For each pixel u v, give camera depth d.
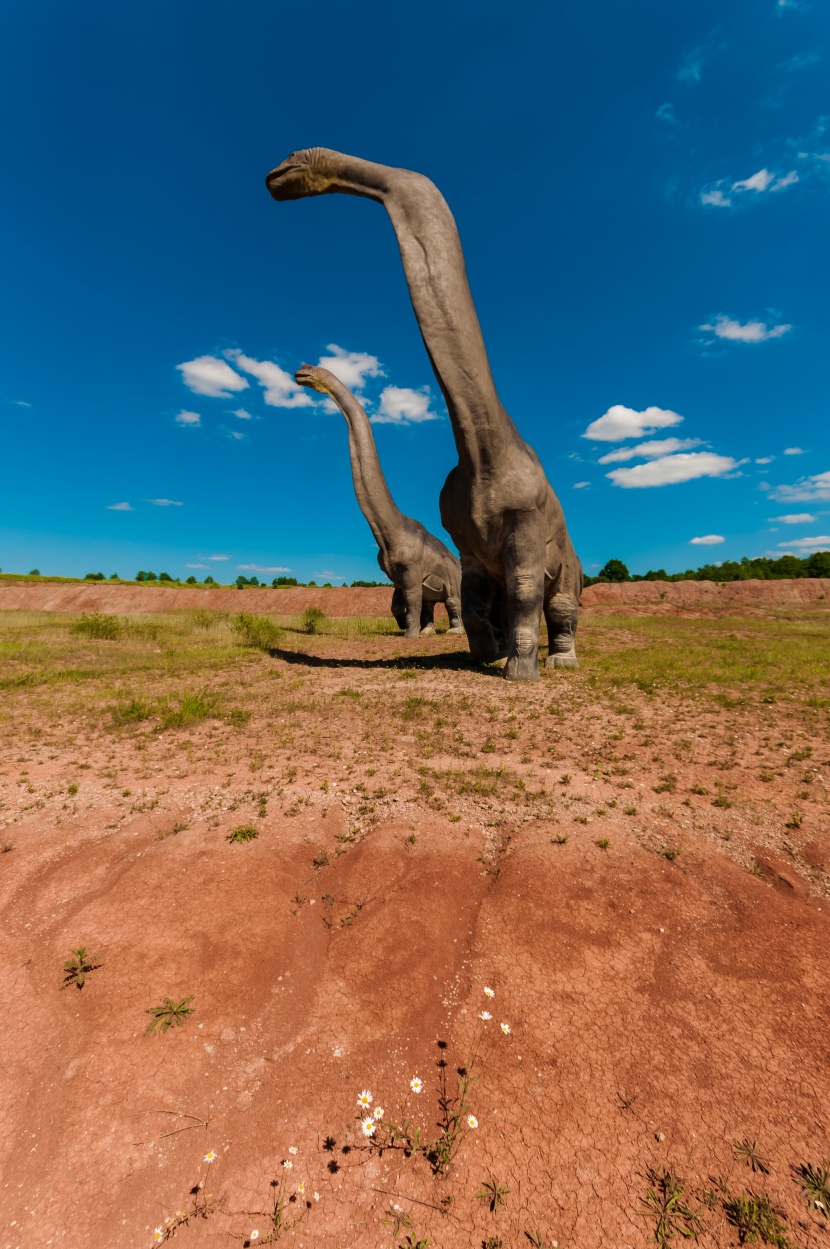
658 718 6.74
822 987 2.70
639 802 4.43
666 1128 2.10
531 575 9.08
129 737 6.20
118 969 2.83
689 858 3.67
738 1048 2.41
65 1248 1.79
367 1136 2.09
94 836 4.03
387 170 8.03
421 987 2.74
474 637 11.17
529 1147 2.05
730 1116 2.14
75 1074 2.33
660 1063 2.35
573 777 4.92
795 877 3.50
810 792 4.61
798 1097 2.21
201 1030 2.52
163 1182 1.96
